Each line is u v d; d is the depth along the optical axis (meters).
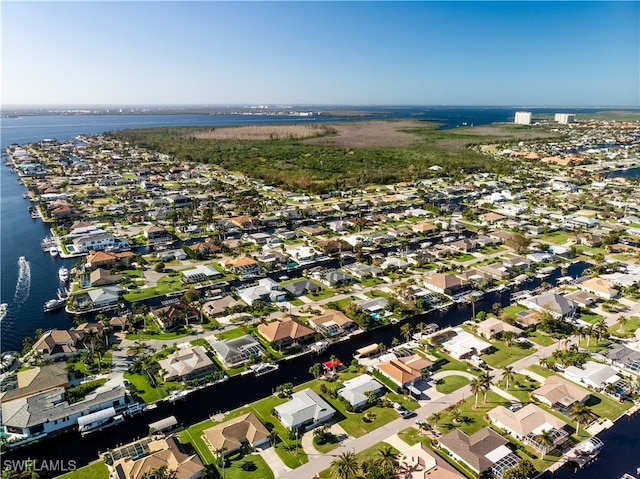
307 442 103.94
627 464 98.12
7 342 149.38
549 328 152.50
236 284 194.50
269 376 131.12
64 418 109.12
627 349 138.38
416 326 159.88
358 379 125.50
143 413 115.50
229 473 94.62
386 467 91.00
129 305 173.62
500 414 110.25
